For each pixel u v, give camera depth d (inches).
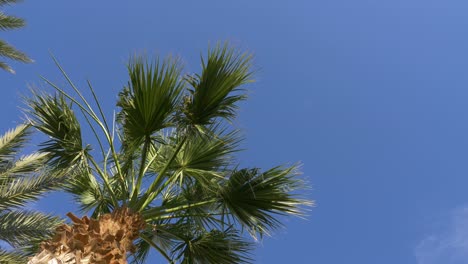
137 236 220.7
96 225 198.2
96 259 177.2
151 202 268.5
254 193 250.8
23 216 264.1
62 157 264.7
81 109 254.1
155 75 231.8
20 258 268.2
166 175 288.4
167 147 296.2
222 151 275.6
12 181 264.1
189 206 268.1
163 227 285.3
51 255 169.3
